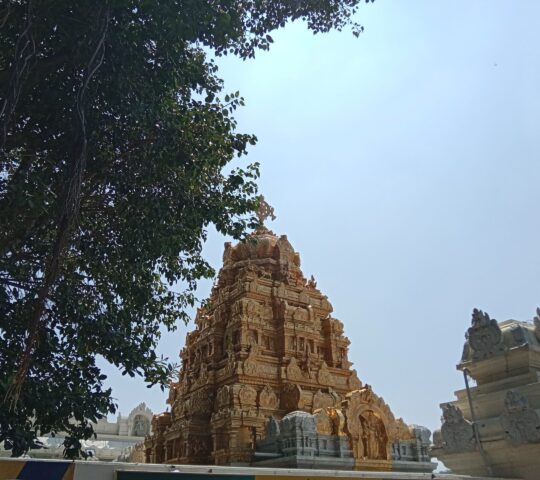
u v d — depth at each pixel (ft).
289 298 118.42
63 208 27.84
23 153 36.06
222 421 91.40
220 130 42.27
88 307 42.68
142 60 34.14
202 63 46.70
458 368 40.01
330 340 117.70
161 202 38.52
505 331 37.93
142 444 116.26
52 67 32.42
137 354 41.45
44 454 108.47
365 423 87.71
